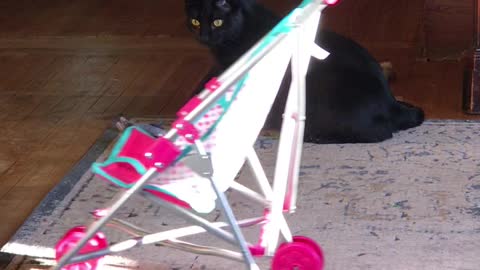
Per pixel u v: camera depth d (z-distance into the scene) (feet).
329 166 6.69
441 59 8.71
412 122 7.22
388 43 9.19
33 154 7.23
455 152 6.80
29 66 9.13
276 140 7.15
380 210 6.05
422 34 9.30
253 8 7.04
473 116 7.47
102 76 8.78
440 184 6.34
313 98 7.07
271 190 5.29
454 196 6.18
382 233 5.79
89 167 6.84
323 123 7.04
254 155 5.12
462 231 5.77
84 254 5.00
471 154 6.75
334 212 6.05
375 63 7.39
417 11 10.08
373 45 9.16
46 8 11.07
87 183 6.59
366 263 5.49
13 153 7.26
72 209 6.24
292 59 4.92
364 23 9.82
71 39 9.89
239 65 4.76
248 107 4.88
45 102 8.24
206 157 4.72
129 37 9.85
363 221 5.93
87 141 7.42
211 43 7.06
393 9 10.20
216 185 4.80
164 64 8.98
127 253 5.71
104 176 4.88
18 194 6.61
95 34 10.00
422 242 5.68
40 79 8.79
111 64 9.07
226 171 4.92
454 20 9.62
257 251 5.06
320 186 6.40
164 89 8.38
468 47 8.81
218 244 5.79
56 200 6.37
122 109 7.98
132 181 4.89
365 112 7.00
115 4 11.10
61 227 6.03
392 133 7.17
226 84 4.70
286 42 4.82
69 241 5.35
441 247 5.61
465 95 7.53
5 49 9.66
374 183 6.41
